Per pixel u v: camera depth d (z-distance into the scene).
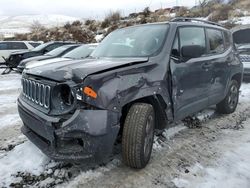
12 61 13.28
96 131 2.93
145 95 3.40
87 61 3.62
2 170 3.47
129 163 3.42
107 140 3.03
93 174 3.37
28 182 3.23
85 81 2.94
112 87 3.07
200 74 4.51
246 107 6.56
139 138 3.29
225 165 3.64
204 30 4.93
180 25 4.33
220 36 5.49
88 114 2.93
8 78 11.87
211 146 4.23
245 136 4.66
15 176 3.34
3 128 5.06
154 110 3.80
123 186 3.15
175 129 4.90
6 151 4.02
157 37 4.09
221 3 27.44
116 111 3.06
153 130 3.63
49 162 3.62
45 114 3.11
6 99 7.59
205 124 5.25
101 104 2.98
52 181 3.24
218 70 5.09
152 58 3.76
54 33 32.25
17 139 4.49
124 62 3.45
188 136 4.61
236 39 10.62
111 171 3.44
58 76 3.06
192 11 27.59
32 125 3.37
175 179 3.29
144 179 3.29
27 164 3.59
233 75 5.77
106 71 3.14
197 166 3.60
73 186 3.14
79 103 2.96
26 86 3.67
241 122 5.43
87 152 2.99
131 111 3.35
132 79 3.29
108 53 4.30
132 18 32.56
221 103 5.78
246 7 25.66
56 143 3.05
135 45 4.15
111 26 29.38
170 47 3.95
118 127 3.09
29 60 10.46
